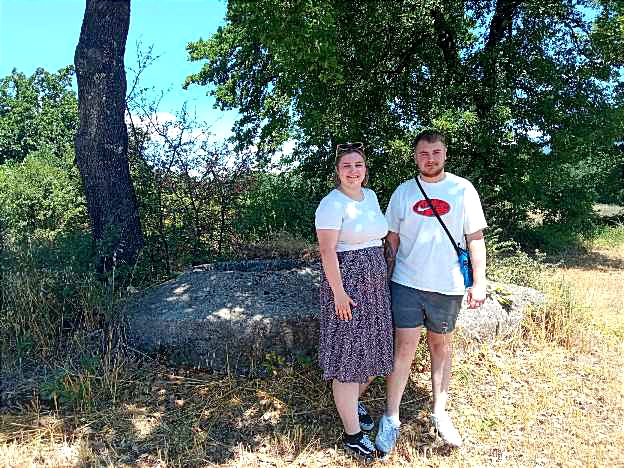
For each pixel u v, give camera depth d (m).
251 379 4.28
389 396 3.54
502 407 4.00
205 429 3.65
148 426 3.67
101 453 3.35
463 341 4.78
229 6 7.74
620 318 6.39
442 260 3.40
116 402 3.92
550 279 7.51
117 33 5.92
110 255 5.80
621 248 13.67
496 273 6.38
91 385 4.07
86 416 3.76
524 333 5.41
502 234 13.23
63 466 3.20
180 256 7.16
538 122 11.46
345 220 3.29
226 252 7.71
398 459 3.38
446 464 3.32
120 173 6.07
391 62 11.50
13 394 3.98
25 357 4.47
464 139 10.25
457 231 3.43
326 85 9.92
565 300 5.81
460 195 3.42
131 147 6.77
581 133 11.21
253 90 13.30
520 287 5.92
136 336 4.54
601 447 3.48
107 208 5.99
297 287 4.86
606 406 4.06
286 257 8.25
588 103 11.50
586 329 5.60
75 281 4.99
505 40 11.55
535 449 3.48
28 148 38.03
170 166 7.03
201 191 7.37
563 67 11.60
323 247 3.28
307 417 3.81
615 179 16.97
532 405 4.01
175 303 4.68
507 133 10.95
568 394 4.24
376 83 10.81
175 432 3.60
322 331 3.44
